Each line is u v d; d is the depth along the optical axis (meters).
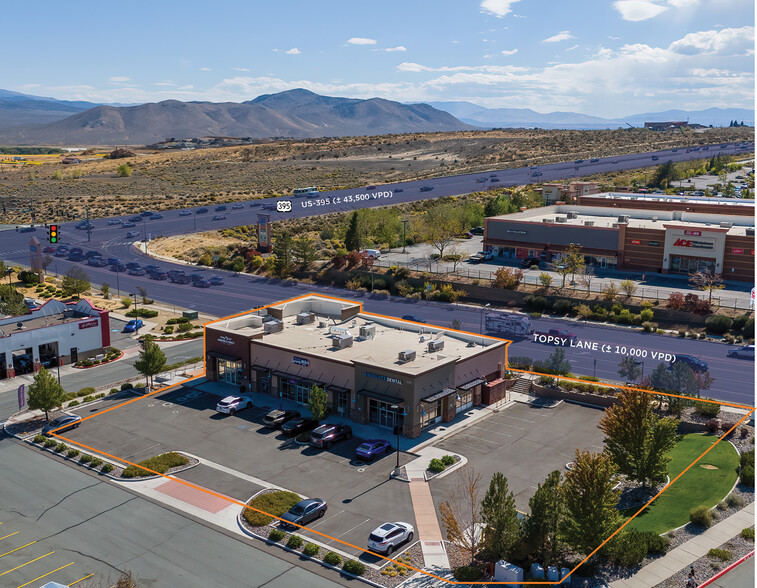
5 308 103.62
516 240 141.00
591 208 157.50
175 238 183.12
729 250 119.50
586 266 131.25
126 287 136.62
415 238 167.12
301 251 145.38
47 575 44.28
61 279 142.62
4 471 59.25
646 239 126.88
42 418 70.56
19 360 85.94
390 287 131.12
